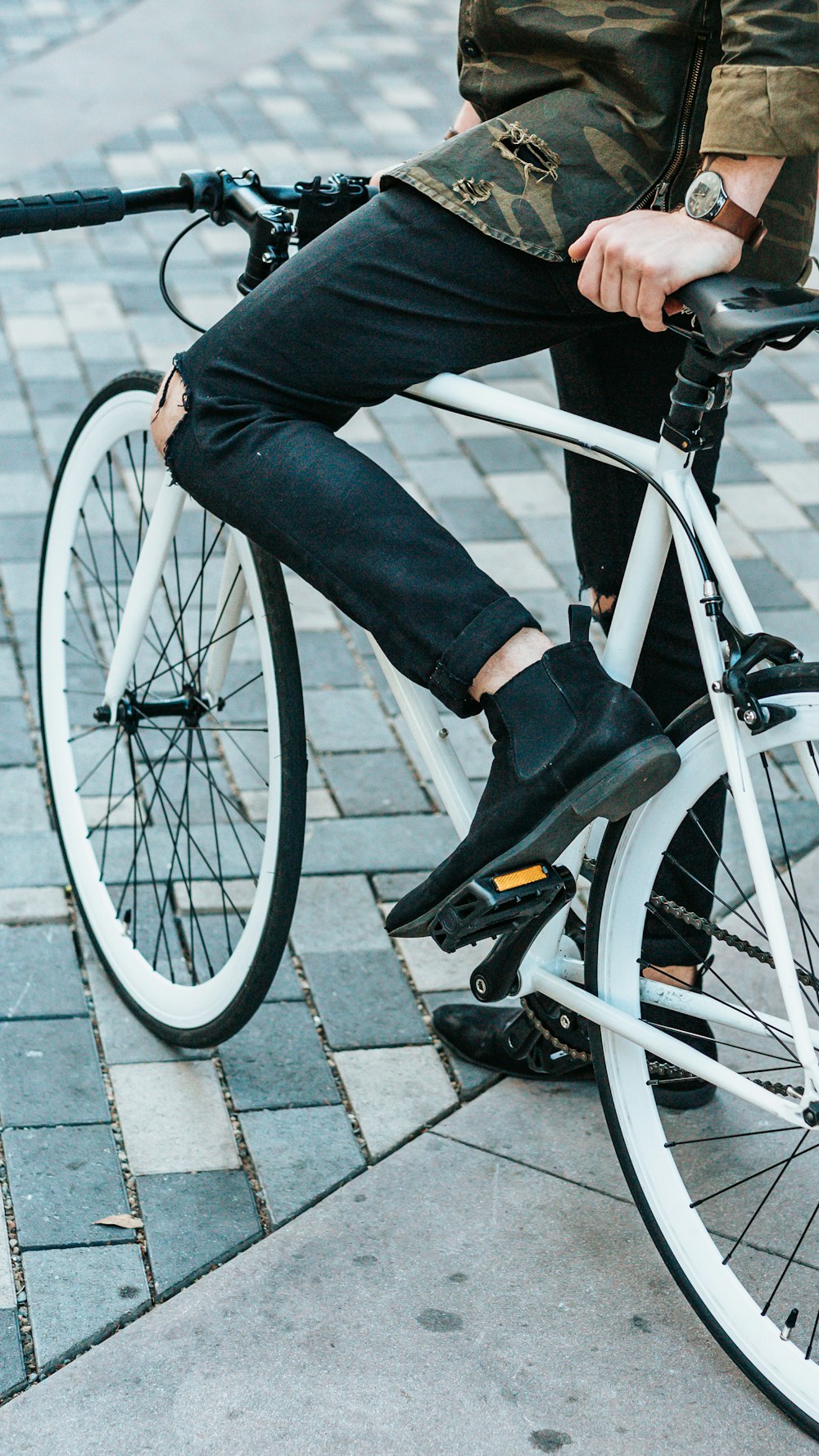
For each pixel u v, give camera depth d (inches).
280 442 65.2
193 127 235.6
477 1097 86.3
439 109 251.3
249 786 111.3
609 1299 73.2
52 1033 87.8
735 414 170.9
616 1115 72.9
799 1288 74.0
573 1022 76.9
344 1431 65.5
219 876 91.6
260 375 66.2
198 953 94.8
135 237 202.1
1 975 91.7
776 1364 67.3
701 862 79.4
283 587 77.5
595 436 65.0
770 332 55.3
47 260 193.6
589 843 74.2
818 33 56.5
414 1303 72.1
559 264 63.9
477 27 66.1
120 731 91.6
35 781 109.1
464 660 62.3
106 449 90.7
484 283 64.6
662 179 64.0
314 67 268.8
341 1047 88.7
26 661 122.2
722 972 94.7
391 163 224.1
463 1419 66.5
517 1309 72.2
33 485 145.6
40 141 225.9
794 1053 68.1
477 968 71.9
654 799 68.3
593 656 62.9
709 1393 68.9
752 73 56.7
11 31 276.1
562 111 63.3
